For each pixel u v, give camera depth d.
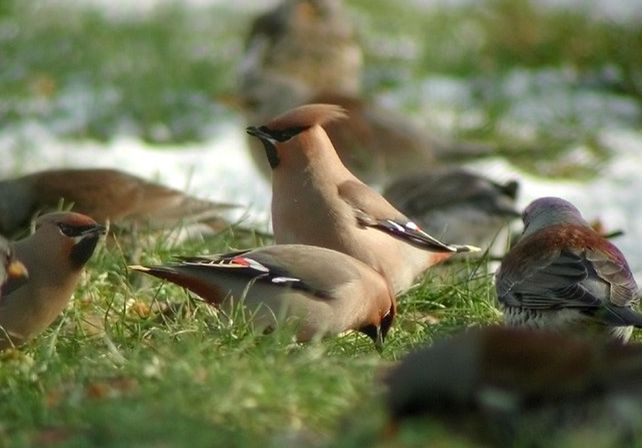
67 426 9.74
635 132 26.08
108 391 10.30
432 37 29.66
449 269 14.83
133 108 25.86
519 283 12.66
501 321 13.39
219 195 21.11
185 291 12.98
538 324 12.55
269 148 13.49
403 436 8.84
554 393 8.95
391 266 13.49
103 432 9.43
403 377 9.02
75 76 27.14
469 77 28.50
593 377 8.98
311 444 9.32
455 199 18.38
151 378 10.50
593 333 12.34
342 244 13.31
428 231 18.25
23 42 27.47
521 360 8.96
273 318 11.93
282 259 12.04
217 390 10.00
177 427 9.36
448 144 22.36
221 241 15.50
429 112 26.55
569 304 12.30
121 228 15.71
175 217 15.95
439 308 13.80
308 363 10.78
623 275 12.53
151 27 29.11
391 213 13.64
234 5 31.75
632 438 8.96
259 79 23.52
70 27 28.50
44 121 25.31
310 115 13.45
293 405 9.98
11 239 15.95
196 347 11.00
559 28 28.95
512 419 8.95
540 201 13.45
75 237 12.30
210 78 27.17
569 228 12.98
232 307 11.94
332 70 25.73
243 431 9.53
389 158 21.59
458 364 8.95
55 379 10.76
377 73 28.23
